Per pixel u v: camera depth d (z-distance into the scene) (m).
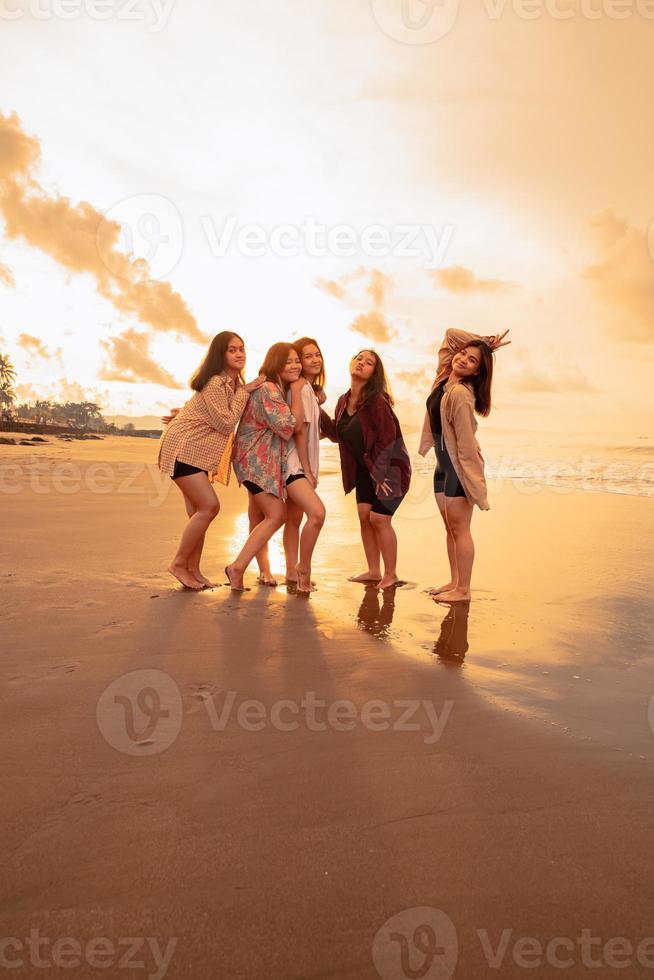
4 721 2.29
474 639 3.50
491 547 6.16
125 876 1.53
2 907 1.43
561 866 1.62
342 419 5.04
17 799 1.83
